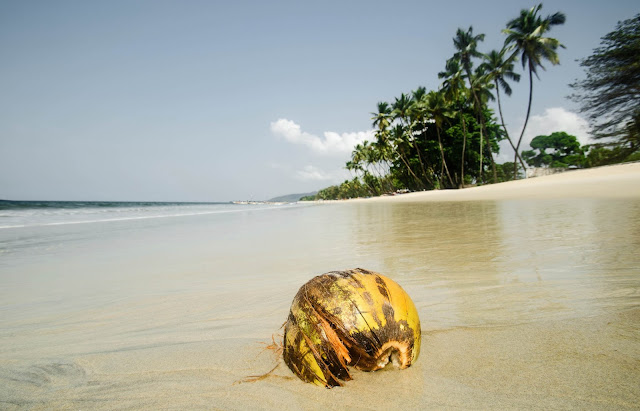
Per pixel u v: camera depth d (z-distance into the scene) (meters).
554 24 35.31
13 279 4.44
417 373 1.63
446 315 2.44
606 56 32.16
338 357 1.53
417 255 4.84
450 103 45.62
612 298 2.56
